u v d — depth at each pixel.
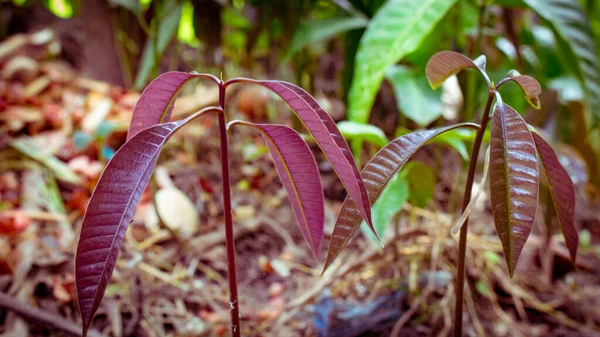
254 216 0.83
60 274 0.63
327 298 0.61
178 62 1.25
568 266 0.75
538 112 0.81
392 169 0.36
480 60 0.39
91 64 1.11
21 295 0.59
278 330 0.60
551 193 0.38
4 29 1.17
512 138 0.33
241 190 0.90
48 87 1.04
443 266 0.68
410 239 0.73
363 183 0.34
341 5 0.83
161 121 0.36
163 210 0.77
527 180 0.32
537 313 0.68
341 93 1.03
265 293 0.67
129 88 1.14
